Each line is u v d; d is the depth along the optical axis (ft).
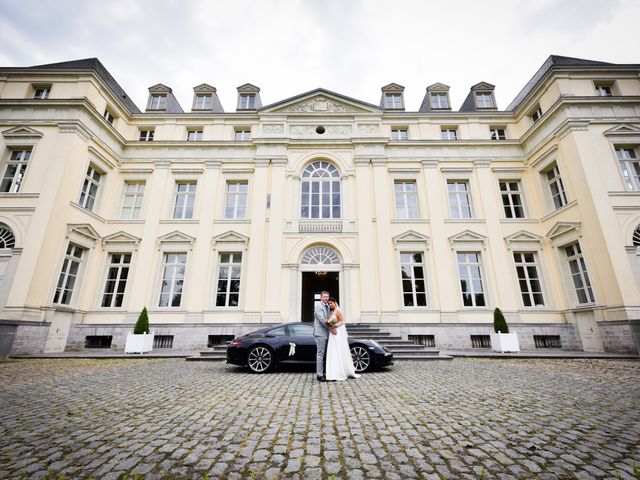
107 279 48.80
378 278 48.60
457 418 13.51
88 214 47.16
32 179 42.70
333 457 9.83
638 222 41.34
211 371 26.37
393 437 11.44
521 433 11.78
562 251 47.60
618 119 45.37
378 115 56.70
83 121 46.11
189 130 58.18
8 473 8.71
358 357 25.52
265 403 15.88
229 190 54.65
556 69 48.06
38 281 39.29
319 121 56.59
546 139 49.49
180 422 13.00
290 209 51.70
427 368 27.96
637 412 14.32
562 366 29.22
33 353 37.96
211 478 8.56
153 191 52.47
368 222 50.67
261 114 56.49
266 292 47.29
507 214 53.11
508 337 39.68
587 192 42.86
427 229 51.16
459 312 47.11
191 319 46.21
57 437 11.34
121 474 8.73
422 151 55.11
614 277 39.22
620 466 9.18
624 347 37.68
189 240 49.98
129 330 45.11
